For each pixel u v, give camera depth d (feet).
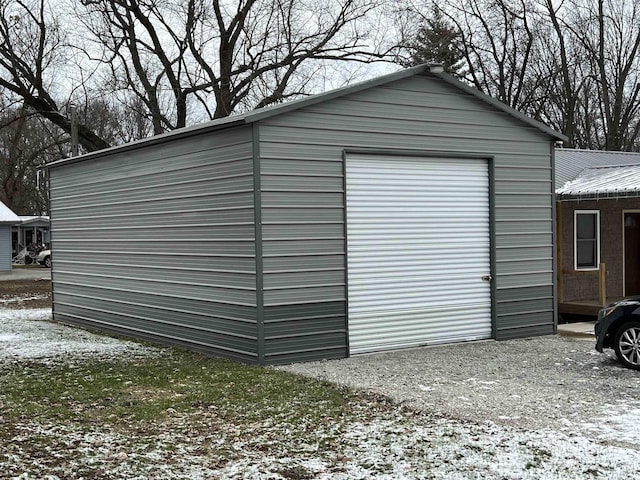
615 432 22.29
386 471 18.78
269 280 34.45
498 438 21.56
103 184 48.85
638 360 32.04
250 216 34.53
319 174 35.88
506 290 42.34
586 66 115.34
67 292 54.95
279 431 22.74
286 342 34.91
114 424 23.81
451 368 33.22
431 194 39.86
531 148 43.45
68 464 19.42
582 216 52.49
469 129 40.96
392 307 38.34
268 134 34.47
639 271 54.95
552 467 18.88
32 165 156.97
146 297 44.24
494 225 41.83
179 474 18.72
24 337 46.29
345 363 34.81
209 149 37.47
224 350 37.01
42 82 101.96
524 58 112.78
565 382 29.81
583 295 52.49
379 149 37.70
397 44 103.19
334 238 36.24
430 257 39.73
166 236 41.75
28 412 25.40
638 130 115.75
